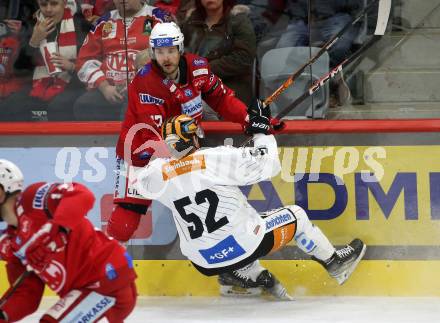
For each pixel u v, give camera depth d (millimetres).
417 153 18109
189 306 17766
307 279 18359
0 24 19062
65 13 18859
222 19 18594
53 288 12375
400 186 18141
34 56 19016
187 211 16219
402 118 18422
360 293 18281
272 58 18750
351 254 17719
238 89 18781
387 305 17531
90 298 12266
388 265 18203
